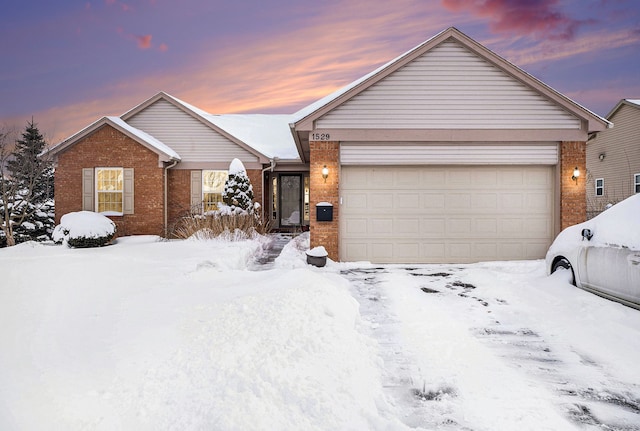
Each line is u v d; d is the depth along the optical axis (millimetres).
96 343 3566
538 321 5340
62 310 4328
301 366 3402
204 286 6258
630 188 22734
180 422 2502
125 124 15844
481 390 3457
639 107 21859
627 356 4121
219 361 3363
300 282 6195
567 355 4242
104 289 5422
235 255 9477
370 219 10555
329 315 4945
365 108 10320
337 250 10375
